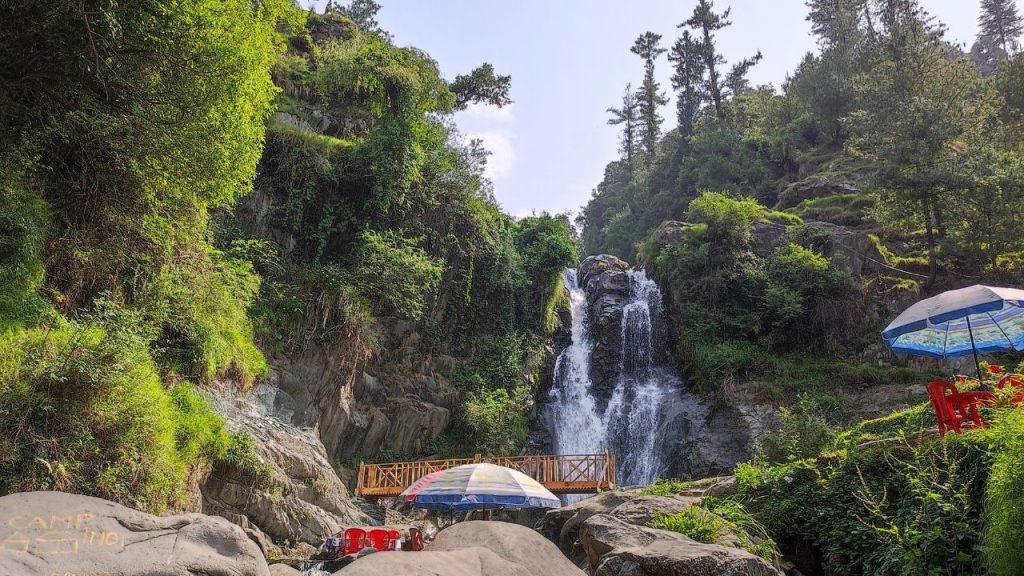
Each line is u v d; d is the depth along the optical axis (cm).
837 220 3516
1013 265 2752
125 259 1296
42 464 827
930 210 2986
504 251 2970
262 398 1758
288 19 2494
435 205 2678
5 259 989
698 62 6006
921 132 2942
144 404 1016
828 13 5859
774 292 2952
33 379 865
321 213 2345
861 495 817
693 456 2525
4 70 1026
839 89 4766
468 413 2420
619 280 3550
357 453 2112
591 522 839
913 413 1125
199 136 1194
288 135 2372
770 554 778
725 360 2823
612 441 2852
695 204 3469
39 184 1133
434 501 1005
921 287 2889
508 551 396
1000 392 758
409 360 2428
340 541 1105
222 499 1305
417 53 2947
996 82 3950
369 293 2273
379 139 2516
